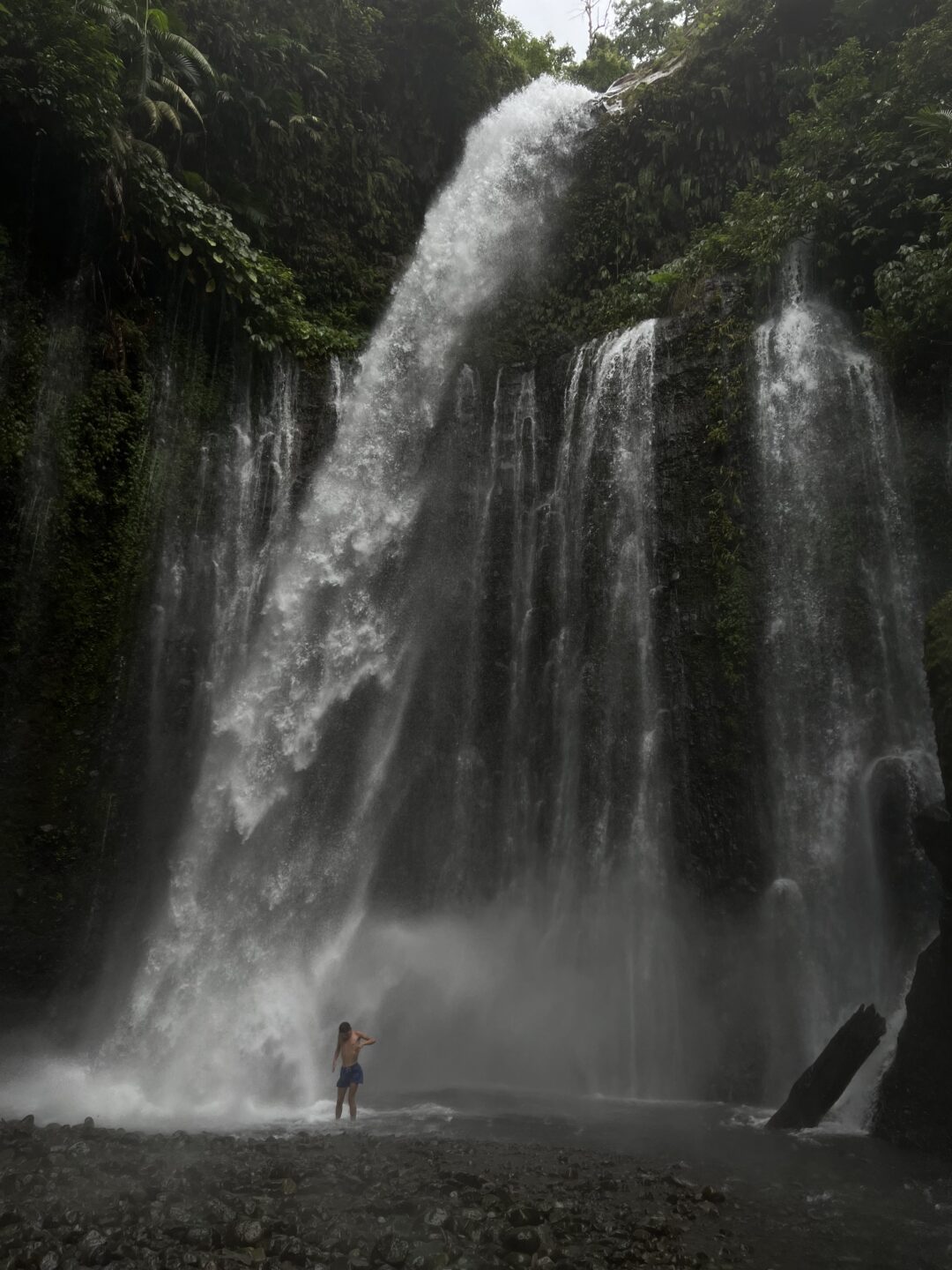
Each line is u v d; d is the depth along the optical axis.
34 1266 5.43
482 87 21.97
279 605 15.78
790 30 19.06
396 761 15.73
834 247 14.60
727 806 12.93
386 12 21.28
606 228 20.41
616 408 15.77
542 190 21.14
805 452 13.69
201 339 15.95
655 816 13.50
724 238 16.44
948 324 12.45
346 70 20.30
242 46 18.73
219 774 14.68
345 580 16.36
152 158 15.25
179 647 14.73
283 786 15.12
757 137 19.31
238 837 14.59
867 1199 6.95
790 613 13.14
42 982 12.73
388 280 19.91
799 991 11.75
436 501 17.08
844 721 12.41
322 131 19.67
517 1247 5.74
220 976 13.86
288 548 16.11
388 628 16.39
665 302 17.00
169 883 13.93
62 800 13.29
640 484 15.07
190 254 15.30
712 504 14.09
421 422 17.78
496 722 15.48
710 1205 6.70
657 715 13.86
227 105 18.12
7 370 13.50
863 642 12.57
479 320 19.38
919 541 12.56
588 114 21.58
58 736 13.41
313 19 20.09
